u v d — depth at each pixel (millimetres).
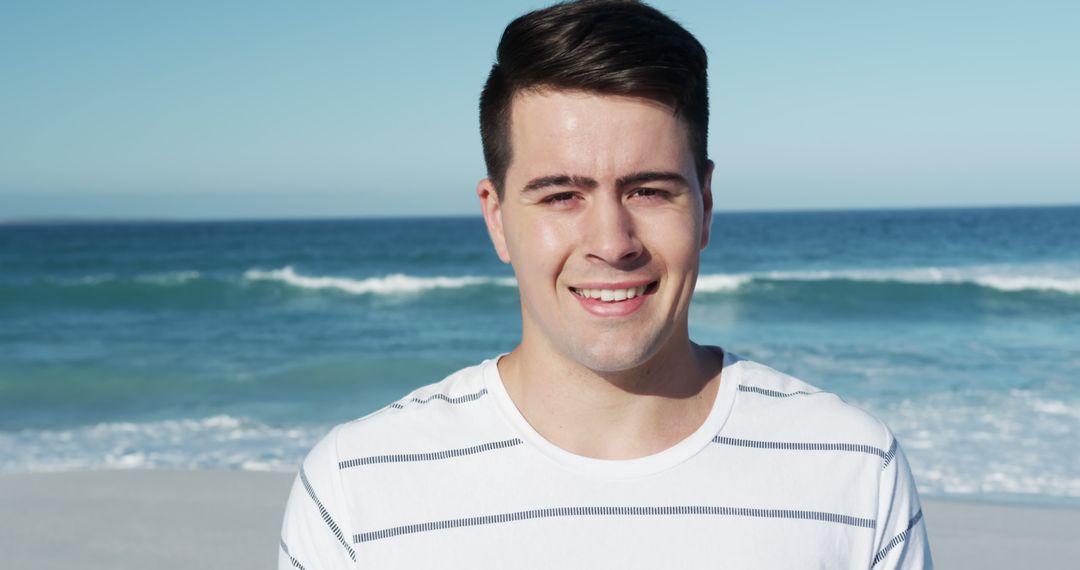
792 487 1599
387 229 83750
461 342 19406
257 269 38469
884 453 1669
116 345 19281
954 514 6312
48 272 38188
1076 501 6809
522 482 1584
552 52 1465
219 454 8781
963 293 24078
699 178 1595
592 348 1530
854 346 17156
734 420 1659
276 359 17016
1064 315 21031
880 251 42938
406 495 1598
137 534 5895
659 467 1584
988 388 12367
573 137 1479
